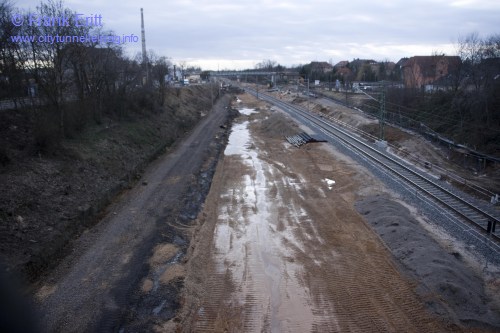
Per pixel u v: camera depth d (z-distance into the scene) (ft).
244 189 80.18
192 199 72.43
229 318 40.14
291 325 38.88
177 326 38.52
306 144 121.19
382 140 116.16
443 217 61.46
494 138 94.22
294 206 70.18
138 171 86.38
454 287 41.88
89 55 98.12
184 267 48.75
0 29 78.13
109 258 49.44
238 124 176.45
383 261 50.37
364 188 77.92
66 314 38.65
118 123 106.93
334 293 43.88
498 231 56.44
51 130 70.95
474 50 148.15
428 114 130.52
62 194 62.18
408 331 37.70
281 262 50.83
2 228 48.60
